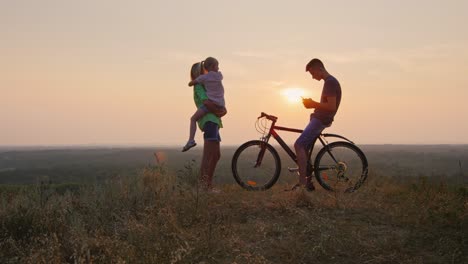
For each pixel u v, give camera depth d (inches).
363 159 251.9
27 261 137.6
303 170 246.7
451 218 186.4
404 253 152.6
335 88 245.4
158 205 201.2
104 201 205.2
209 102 243.9
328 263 145.6
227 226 177.2
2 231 168.1
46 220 176.1
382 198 233.0
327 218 187.2
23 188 213.8
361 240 163.2
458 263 143.9
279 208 208.4
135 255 142.6
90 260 136.5
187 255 144.6
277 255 151.7
